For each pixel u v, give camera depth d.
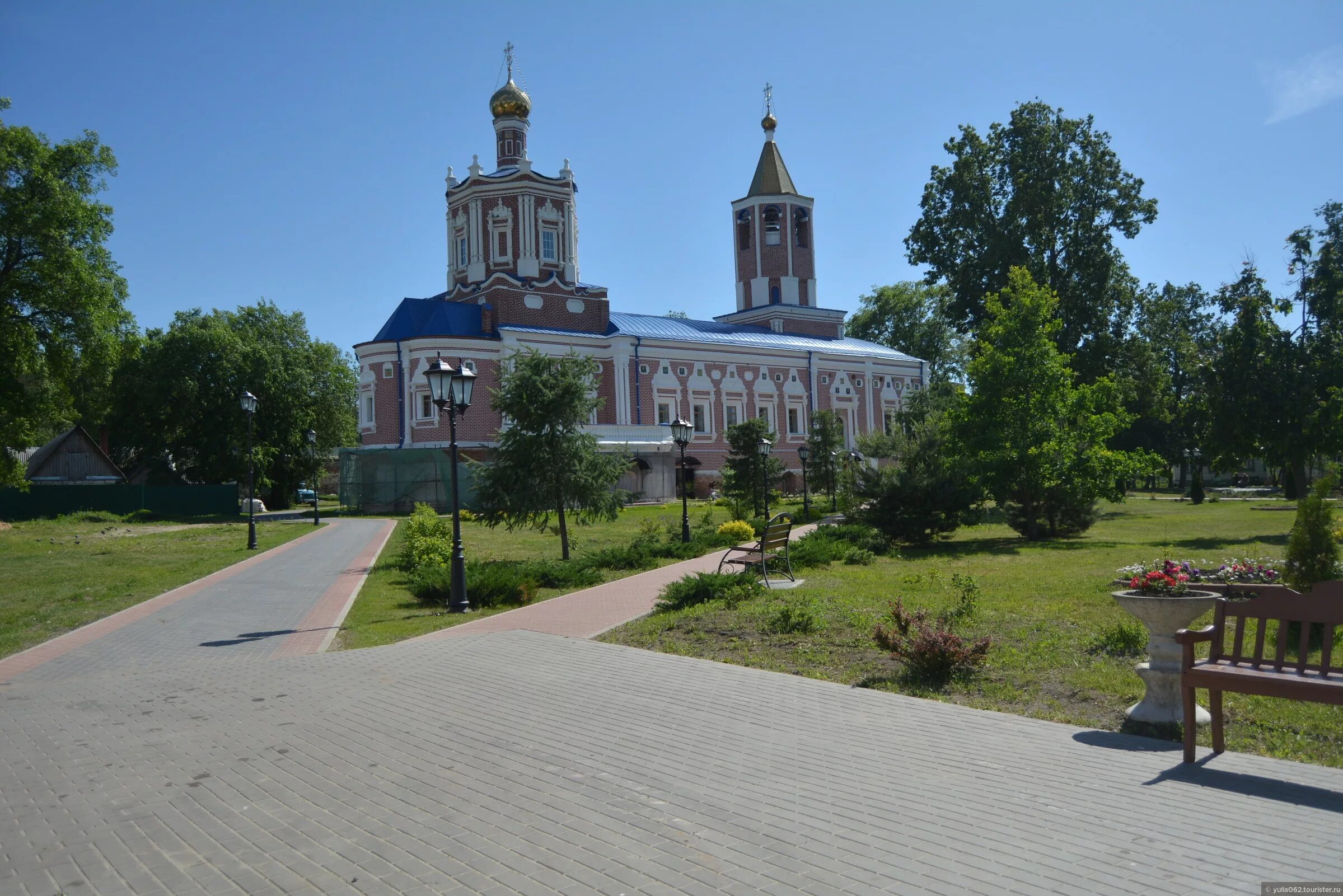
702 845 4.82
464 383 14.91
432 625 13.07
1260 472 78.88
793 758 6.27
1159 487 76.88
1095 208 41.28
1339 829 4.77
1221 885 4.16
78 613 14.66
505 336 50.94
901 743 6.55
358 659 10.29
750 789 5.67
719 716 7.44
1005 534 28.05
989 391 25.70
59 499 46.75
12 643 12.13
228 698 8.52
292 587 18.00
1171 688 6.91
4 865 4.86
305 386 55.28
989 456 25.16
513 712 7.75
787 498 51.44
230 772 6.32
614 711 7.70
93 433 58.75
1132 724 6.89
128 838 5.19
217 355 52.03
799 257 67.31
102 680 9.52
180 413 51.16
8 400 34.84
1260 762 5.91
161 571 20.97
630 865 4.60
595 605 14.23
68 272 33.88
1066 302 40.44
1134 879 4.23
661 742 6.75
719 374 59.84
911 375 71.75
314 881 4.56
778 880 4.37
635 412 55.75
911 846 4.71
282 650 11.30
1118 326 42.47
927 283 44.06
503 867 4.64
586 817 5.29
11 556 25.09
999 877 4.30
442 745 6.83
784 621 10.99
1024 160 41.38
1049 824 4.94
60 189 33.75
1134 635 9.28
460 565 14.53
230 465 51.81
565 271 55.03
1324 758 6.09
